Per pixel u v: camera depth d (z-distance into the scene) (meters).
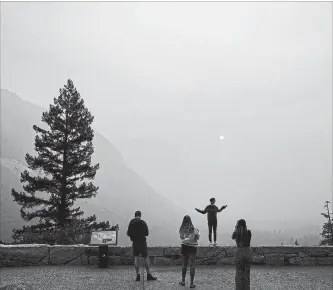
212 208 10.22
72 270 8.71
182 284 7.24
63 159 21.78
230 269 9.09
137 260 7.68
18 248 9.37
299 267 9.57
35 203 21.03
